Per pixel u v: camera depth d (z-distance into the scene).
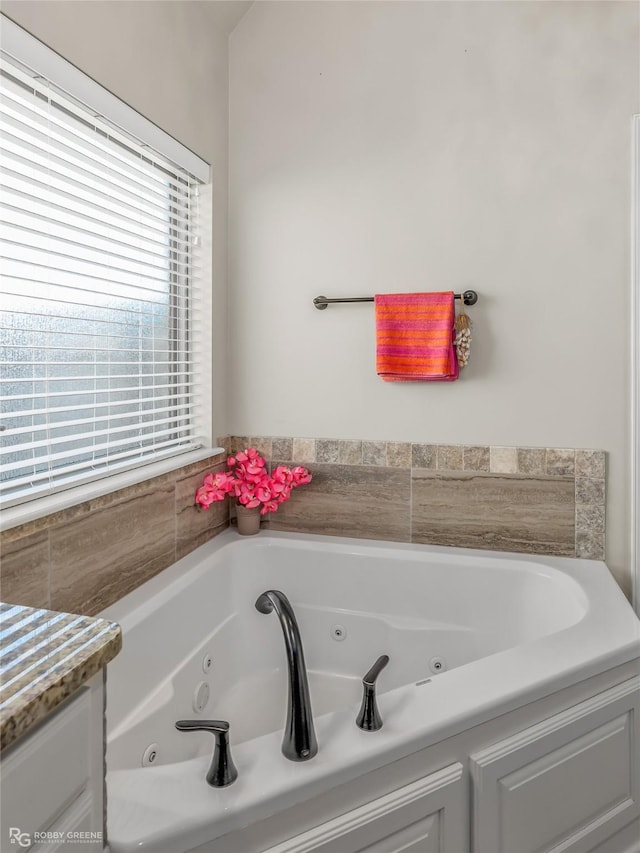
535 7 2.01
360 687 2.04
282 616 1.13
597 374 2.01
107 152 1.68
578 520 2.05
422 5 2.12
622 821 1.41
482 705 1.17
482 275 2.10
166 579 1.84
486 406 2.12
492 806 1.19
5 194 1.42
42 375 1.55
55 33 1.42
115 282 1.71
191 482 2.09
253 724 1.85
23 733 0.65
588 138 1.98
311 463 2.31
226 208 2.34
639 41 1.92
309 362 2.29
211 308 2.24
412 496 2.21
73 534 1.49
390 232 2.18
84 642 0.77
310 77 2.24
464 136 2.09
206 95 2.16
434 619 2.06
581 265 2.00
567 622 1.75
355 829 1.02
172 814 0.90
